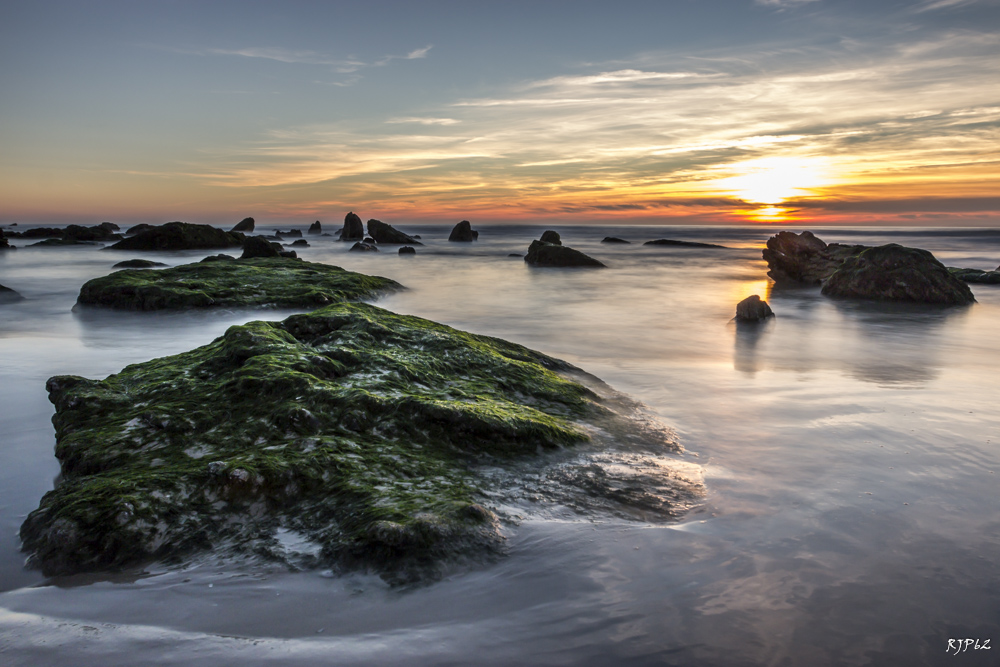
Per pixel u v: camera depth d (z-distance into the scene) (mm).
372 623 3014
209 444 4961
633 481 4762
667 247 54625
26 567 3641
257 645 2842
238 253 39469
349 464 4676
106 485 4148
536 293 20172
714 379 8406
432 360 7363
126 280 16516
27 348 10531
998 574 3371
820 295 19766
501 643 2824
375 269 30609
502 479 4766
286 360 6488
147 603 3232
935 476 4809
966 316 15141
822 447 5543
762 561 3506
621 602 3123
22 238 58594
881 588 3232
